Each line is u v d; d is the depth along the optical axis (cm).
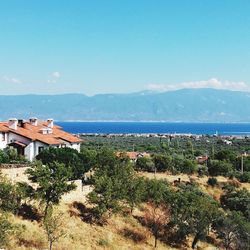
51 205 6612
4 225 5269
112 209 7575
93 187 8069
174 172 12862
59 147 9312
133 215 8212
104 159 8744
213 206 8438
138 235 7562
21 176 7262
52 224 6025
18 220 6216
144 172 12662
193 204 8394
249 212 9669
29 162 8531
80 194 7800
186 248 7912
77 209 7412
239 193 10744
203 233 8069
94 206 7694
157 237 7850
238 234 8144
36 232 6150
